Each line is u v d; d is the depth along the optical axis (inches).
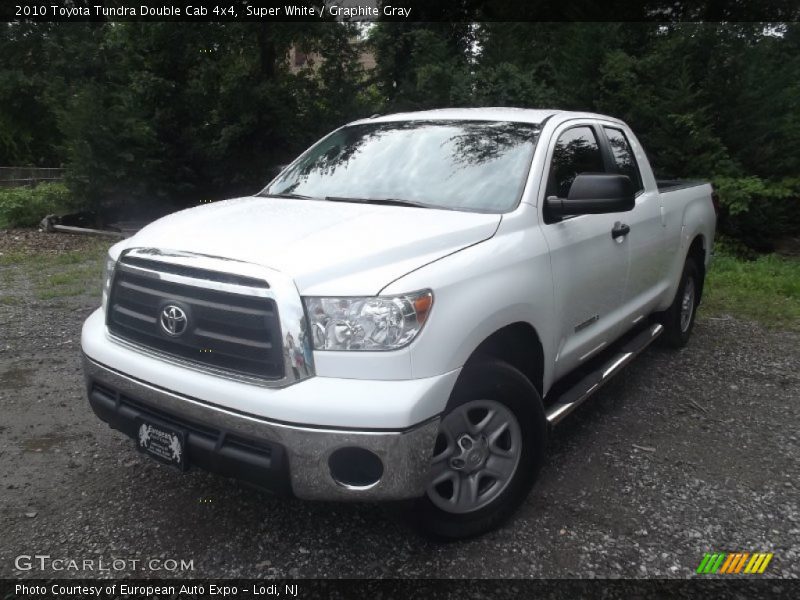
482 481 124.0
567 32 524.1
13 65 842.2
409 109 546.3
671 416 180.2
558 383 167.9
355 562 116.3
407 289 105.8
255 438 103.4
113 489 138.4
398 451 101.1
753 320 280.5
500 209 135.9
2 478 141.8
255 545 120.7
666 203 201.9
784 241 507.2
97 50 703.7
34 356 216.7
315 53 700.7
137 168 569.9
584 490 140.7
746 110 459.2
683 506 135.4
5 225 544.1
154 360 115.7
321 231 119.0
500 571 114.4
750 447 162.7
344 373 103.2
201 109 657.0
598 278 155.7
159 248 117.4
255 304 105.2
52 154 1129.4
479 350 121.8
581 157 163.6
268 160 677.9
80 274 346.0
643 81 478.3
